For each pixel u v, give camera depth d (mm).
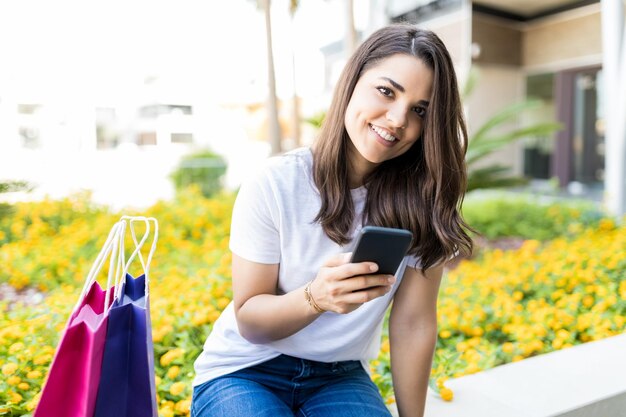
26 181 4609
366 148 1228
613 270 3494
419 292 1415
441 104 1198
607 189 6484
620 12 6082
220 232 5215
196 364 1423
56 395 1014
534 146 12242
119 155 10906
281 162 1309
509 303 2961
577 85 11273
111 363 1043
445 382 1936
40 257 3982
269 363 1352
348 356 1403
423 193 1291
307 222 1273
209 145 10625
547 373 2006
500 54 11992
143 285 1155
